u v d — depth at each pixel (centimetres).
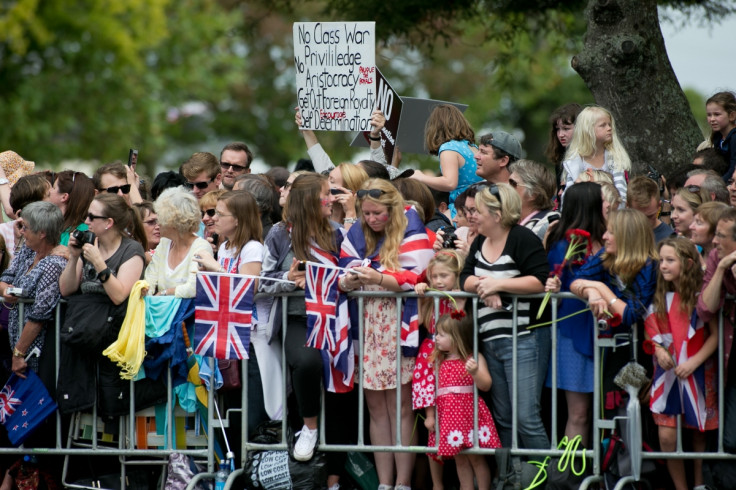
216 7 10419
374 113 2767
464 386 2231
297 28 2814
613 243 2134
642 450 2172
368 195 2227
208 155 3011
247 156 3077
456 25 4925
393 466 2348
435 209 2667
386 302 2262
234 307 2252
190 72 9775
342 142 9575
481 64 10538
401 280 2219
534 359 2214
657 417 2173
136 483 2444
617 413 2191
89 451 2380
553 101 11525
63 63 8944
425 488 2419
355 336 2292
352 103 2778
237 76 10162
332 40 2780
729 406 2153
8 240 2741
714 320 2123
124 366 2305
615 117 3269
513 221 2209
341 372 2272
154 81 9350
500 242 2217
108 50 8938
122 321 2328
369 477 2367
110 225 2381
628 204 2288
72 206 2608
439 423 2239
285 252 2319
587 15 3328
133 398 2367
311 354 2239
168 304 2352
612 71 3241
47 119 8681
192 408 2372
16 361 2388
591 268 2180
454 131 2814
